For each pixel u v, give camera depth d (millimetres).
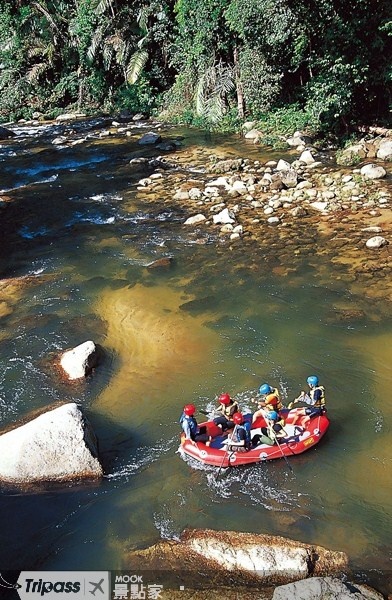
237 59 24188
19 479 7039
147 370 9227
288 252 12547
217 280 11711
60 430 7188
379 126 19688
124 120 28906
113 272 12430
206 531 6285
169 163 20031
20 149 23703
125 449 7664
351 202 14812
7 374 9227
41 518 6668
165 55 29578
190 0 24719
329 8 17203
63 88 32875
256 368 9062
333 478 7023
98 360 9445
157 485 7066
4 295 11672
